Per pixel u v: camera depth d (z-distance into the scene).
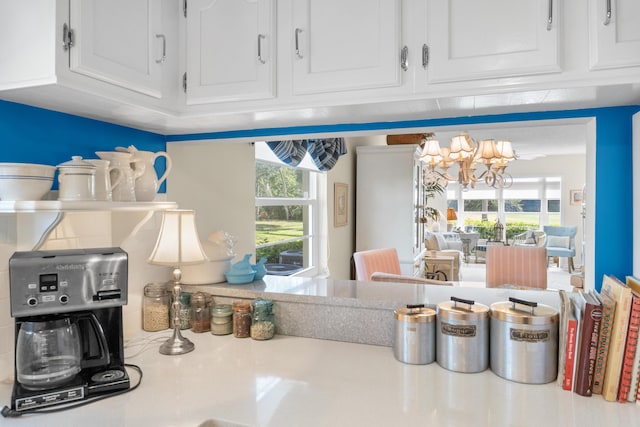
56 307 1.17
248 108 1.50
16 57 1.19
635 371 1.13
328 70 1.40
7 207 1.17
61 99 1.32
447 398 1.18
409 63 1.32
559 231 9.12
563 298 1.29
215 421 1.08
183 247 1.58
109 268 1.26
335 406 1.13
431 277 5.92
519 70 1.21
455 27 1.27
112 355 1.31
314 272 4.39
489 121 1.59
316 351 1.56
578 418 1.06
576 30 1.17
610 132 1.45
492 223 10.13
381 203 5.07
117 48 1.32
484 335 1.36
